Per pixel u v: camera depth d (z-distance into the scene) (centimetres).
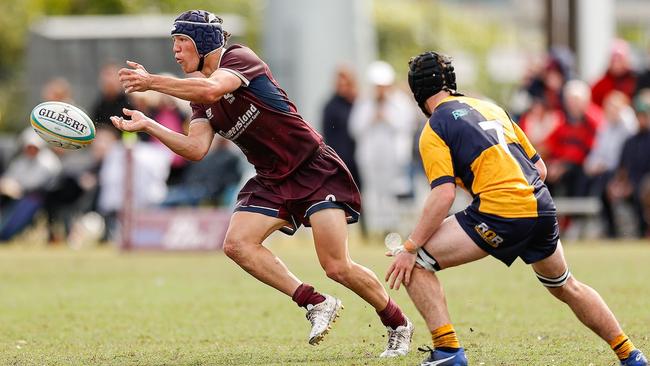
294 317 3212
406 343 2506
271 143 2430
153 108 5847
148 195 5747
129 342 2794
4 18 12438
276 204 2444
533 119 6041
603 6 7519
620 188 5966
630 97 6178
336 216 2414
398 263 2172
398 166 6016
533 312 3238
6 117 11656
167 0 12544
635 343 2606
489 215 2130
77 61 8181
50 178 6197
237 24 9075
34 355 2592
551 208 2156
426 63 2223
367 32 7731
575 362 2355
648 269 4384
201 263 4975
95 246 6150
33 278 4381
